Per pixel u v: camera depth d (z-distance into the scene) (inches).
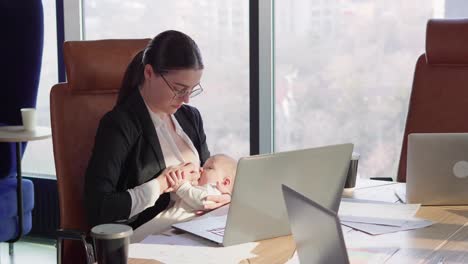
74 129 97.9
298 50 145.4
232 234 72.2
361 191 94.8
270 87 147.8
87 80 99.5
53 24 170.2
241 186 70.5
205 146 105.9
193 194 90.5
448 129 114.3
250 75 145.3
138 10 159.0
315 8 142.6
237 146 153.6
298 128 148.8
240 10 148.3
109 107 101.0
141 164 92.7
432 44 114.0
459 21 114.2
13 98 156.3
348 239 74.2
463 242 72.8
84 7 165.2
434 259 67.6
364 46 140.2
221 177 95.6
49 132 144.3
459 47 112.8
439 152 85.7
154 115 95.1
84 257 94.0
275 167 71.8
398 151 141.4
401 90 138.9
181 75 91.5
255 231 73.5
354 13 139.9
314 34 143.6
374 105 141.6
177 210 90.7
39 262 154.9
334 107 144.8
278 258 68.6
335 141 145.9
